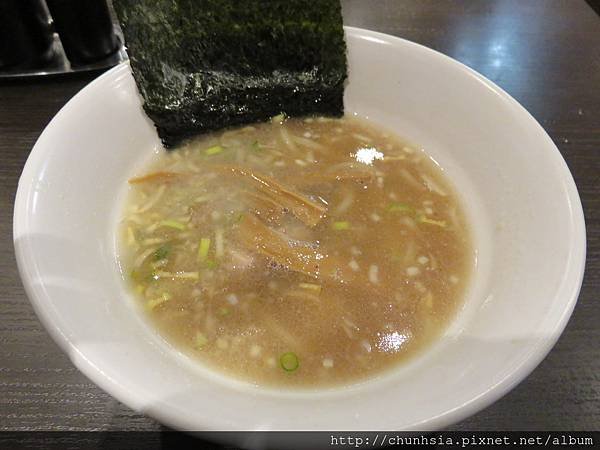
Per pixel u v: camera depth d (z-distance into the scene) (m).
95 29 0.27
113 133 0.20
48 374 0.17
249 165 0.22
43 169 0.16
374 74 0.23
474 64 0.29
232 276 0.18
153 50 0.20
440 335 0.17
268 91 0.23
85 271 0.16
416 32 0.31
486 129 0.20
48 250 0.14
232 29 0.21
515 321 0.14
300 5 0.21
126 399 0.12
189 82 0.22
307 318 0.17
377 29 0.31
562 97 0.28
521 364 0.12
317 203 0.21
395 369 0.16
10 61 0.27
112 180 0.20
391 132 0.24
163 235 0.20
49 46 0.28
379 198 0.21
